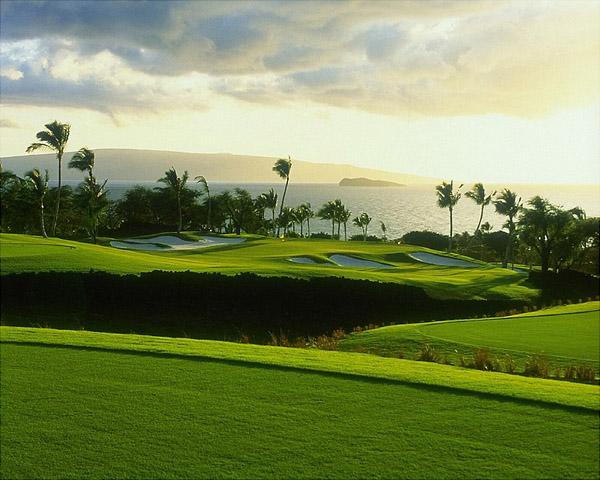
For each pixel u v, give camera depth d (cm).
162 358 980
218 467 570
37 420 692
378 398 768
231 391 799
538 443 620
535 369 1195
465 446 613
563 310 2231
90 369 909
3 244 3216
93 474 557
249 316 2473
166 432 655
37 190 4838
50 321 2253
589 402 746
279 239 6288
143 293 2461
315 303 2594
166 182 7144
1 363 945
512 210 6134
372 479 543
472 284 3238
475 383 834
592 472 554
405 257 5150
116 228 8156
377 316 2639
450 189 6856
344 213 8888
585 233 5038
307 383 835
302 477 548
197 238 6084
